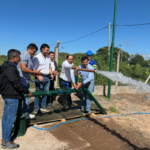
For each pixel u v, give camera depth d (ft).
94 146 9.46
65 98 14.87
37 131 10.25
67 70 14.24
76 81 12.12
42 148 8.34
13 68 7.80
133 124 13.14
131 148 9.56
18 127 9.29
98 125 12.51
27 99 11.55
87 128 11.96
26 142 8.80
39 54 12.75
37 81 12.70
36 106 13.01
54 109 14.89
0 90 7.98
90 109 15.44
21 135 9.40
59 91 11.15
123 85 26.40
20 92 8.30
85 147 9.04
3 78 7.79
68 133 10.36
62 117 13.01
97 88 23.08
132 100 21.39
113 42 20.07
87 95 13.64
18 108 9.11
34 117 12.60
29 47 10.62
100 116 14.37
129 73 32.53
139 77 33.09
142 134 11.43
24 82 10.66
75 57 31.19
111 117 14.37
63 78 14.56
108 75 8.32
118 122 13.34
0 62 32.68
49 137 9.52
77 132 11.30
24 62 10.19
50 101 15.97
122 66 33.68
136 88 6.53
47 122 12.35
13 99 8.05
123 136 10.98
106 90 23.35
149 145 10.04
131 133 11.50
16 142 8.73
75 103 17.13
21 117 9.13
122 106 18.38
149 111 17.08
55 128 11.10
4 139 8.15
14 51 7.88
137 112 16.40
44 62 12.73
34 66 12.44
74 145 8.90
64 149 8.44
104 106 17.61
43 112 13.89
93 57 29.71
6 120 8.36
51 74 13.74
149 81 32.19
